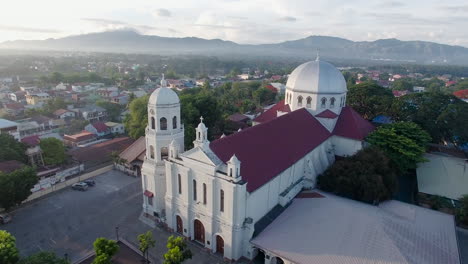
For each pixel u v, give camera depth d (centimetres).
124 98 15088
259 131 4828
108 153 7669
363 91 8619
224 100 12725
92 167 7112
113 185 6278
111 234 4691
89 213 5250
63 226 4884
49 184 6134
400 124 6144
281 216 4397
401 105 7675
